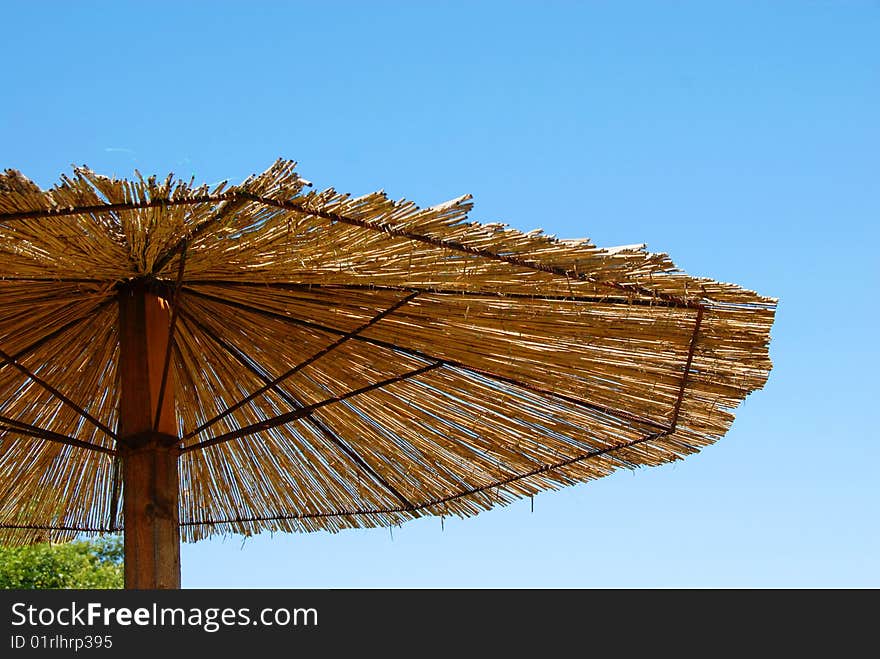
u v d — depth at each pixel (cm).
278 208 275
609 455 412
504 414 408
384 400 419
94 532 478
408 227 276
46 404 427
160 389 357
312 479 462
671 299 319
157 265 341
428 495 457
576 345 359
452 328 368
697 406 373
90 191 257
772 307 320
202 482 473
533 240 287
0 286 344
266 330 394
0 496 458
